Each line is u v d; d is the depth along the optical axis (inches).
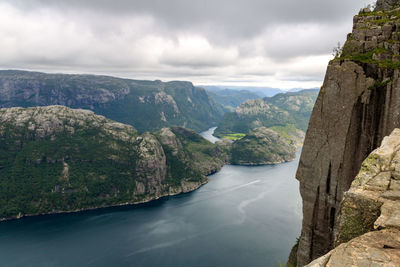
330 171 2244.1
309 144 2357.3
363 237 808.9
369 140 2065.7
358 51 2343.8
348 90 2146.9
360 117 2105.1
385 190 1019.9
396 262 687.7
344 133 2167.8
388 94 1937.7
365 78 2085.4
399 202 932.0
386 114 1952.5
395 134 1310.3
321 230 2317.9
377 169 1131.3
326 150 2258.9
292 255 2977.4
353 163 2140.7
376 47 2293.3
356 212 1027.3
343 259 741.3
